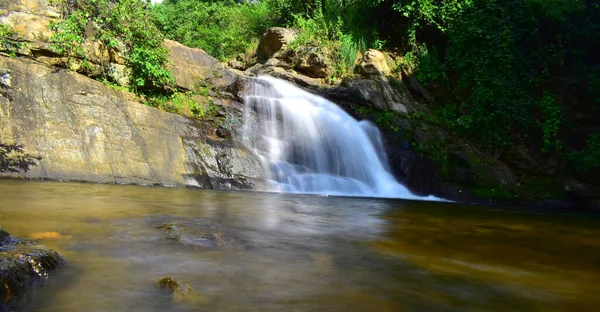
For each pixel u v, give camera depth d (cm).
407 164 1125
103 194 581
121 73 950
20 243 250
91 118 796
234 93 1140
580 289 263
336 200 780
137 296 204
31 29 830
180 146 863
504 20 1392
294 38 1633
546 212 885
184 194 661
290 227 425
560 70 1410
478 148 1283
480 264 316
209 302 202
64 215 397
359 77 1451
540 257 357
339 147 1155
